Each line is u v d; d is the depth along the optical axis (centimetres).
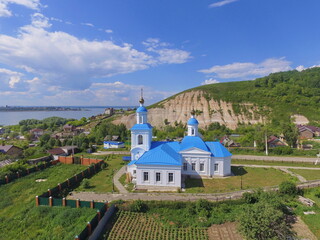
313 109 15062
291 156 7712
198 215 3453
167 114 16862
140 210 3559
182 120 15900
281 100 16750
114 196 4162
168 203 3644
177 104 17888
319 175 5522
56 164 7025
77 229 3042
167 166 4422
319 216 3366
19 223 3397
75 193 4369
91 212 3416
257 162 6906
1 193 4597
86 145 9488
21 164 6291
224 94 18838
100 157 7994
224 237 2952
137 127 5128
